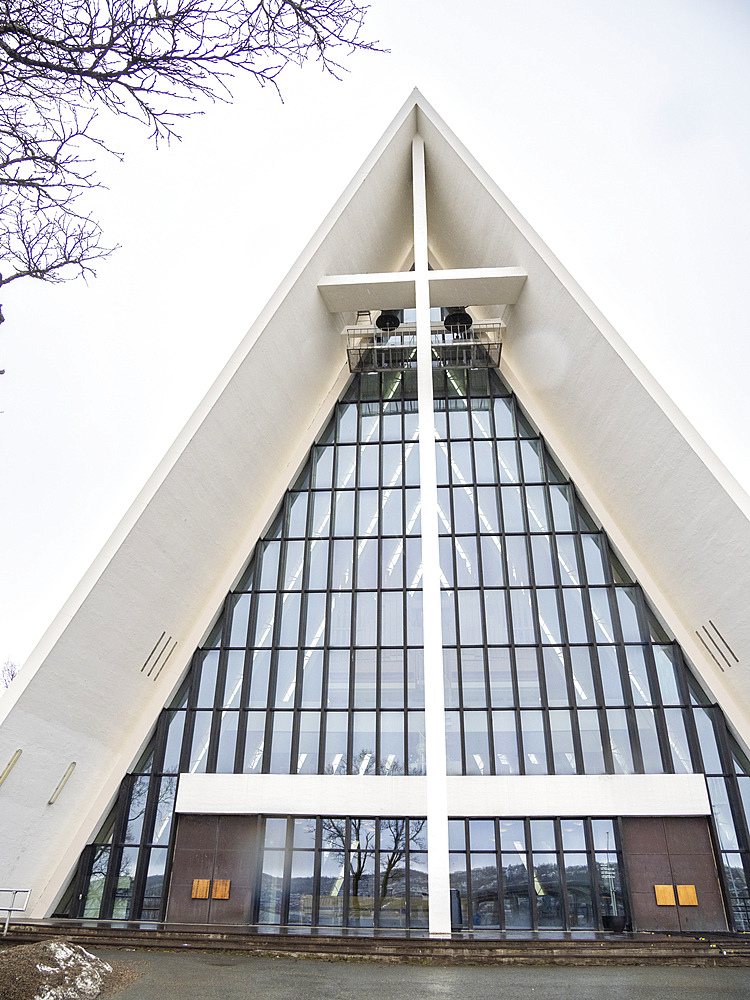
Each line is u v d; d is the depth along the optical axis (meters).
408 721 17.73
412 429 21.48
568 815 16.20
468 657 18.36
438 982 9.06
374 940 11.80
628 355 16.05
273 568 19.59
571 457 20.05
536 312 18.88
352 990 8.24
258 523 19.70
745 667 16.00
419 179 20.05
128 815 16.73
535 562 19.27
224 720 17.83
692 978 9.62
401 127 19.80
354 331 21.30
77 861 15.96
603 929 15.30
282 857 16.36
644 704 17.36
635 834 16.02
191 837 16.55
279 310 17.12
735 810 16.22
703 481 15.17
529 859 16.00
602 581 18.75
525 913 15.69
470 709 17.72
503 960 11.23
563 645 18.11
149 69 3.87
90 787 16.27
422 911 15.84
